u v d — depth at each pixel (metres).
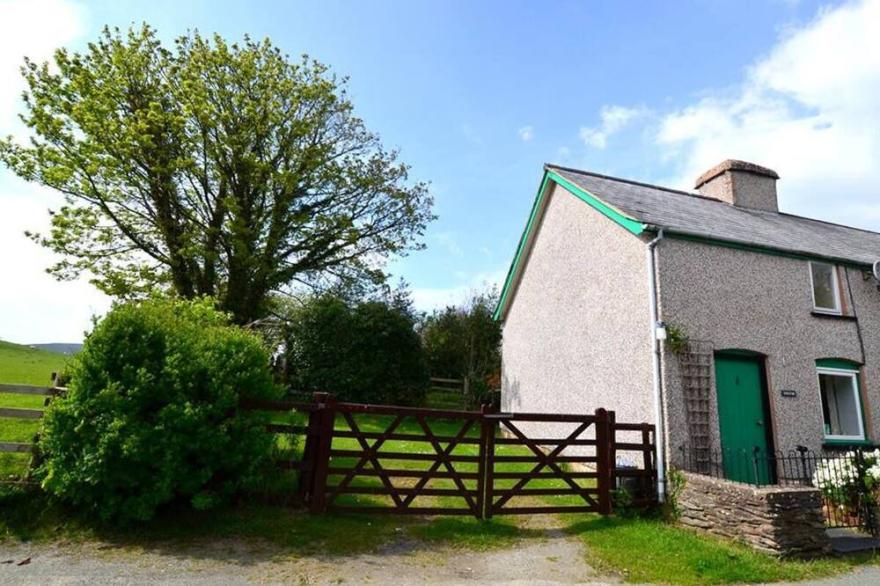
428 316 24.36
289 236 21.09
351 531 6.58
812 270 11.37
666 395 8.84
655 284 9.38
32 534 5.71
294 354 17.38
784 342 10.31
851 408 10.97
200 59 19.20
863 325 11.41
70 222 17.48
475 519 7.49
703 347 9.41
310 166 20.47
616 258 10.63
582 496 8.00
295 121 20.38
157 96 18.97
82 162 17.20
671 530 7.36
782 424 9.83
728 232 10.62
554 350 12.92
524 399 14.56
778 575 5.84
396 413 7.48
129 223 19.00
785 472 9.56
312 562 5.58
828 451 10.12
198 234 18.58
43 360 22.73
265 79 20.17
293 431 7.09
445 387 22.11
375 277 22.53
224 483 6.54
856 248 13.20
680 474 8.06
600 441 8.31
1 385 6.54
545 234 14.09
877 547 6.94
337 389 16.50
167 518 6.30
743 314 10.01
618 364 10.21
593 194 11.34
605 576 5.75
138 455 5.84
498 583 5.40
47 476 5.87
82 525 5.96
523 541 6.86
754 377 10.00
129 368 6.16
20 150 17.22
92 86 17.66
